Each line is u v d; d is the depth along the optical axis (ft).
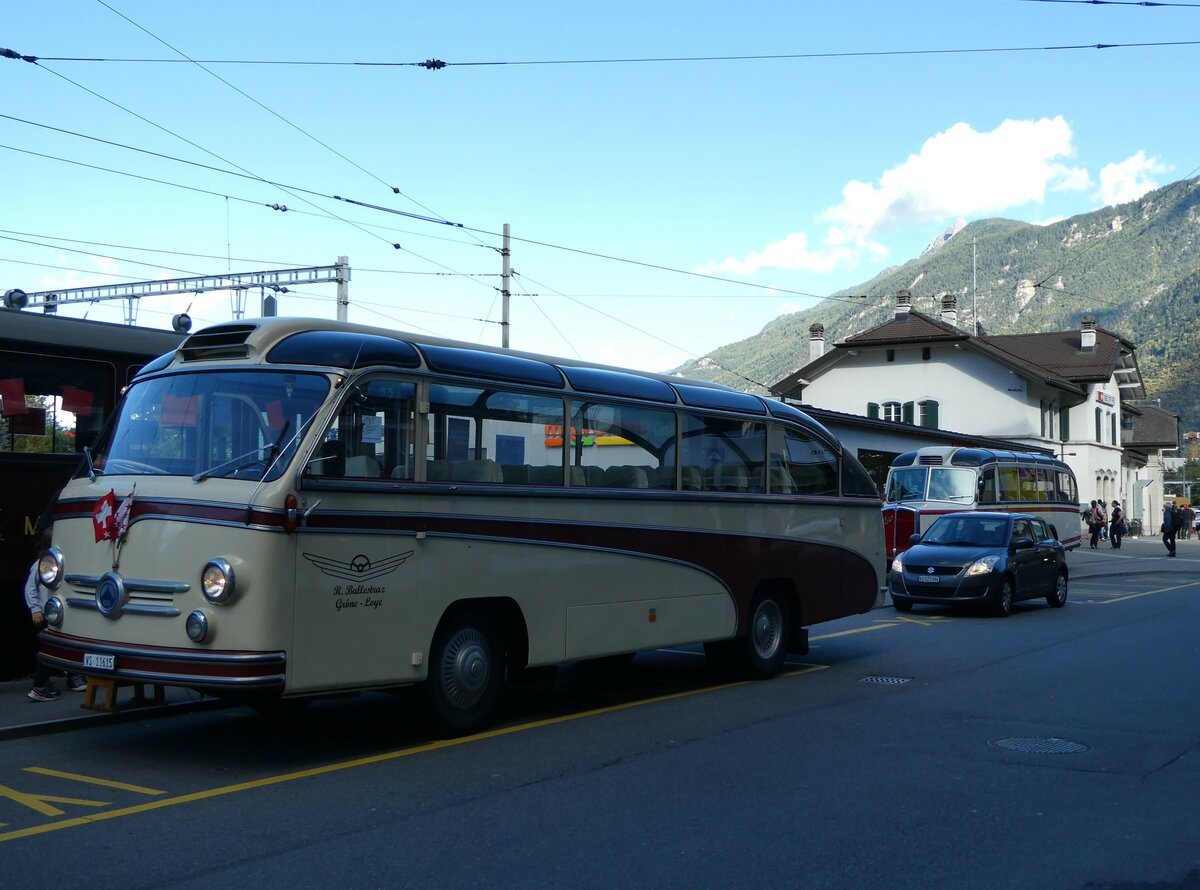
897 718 32.63
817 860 19.49
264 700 30.50
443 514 28.43
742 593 39.17
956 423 183.73
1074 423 197.26
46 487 36.27
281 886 17.95
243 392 26.63
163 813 22.13
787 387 200.34
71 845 20.03
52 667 26.53
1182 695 36.65
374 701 35.17
